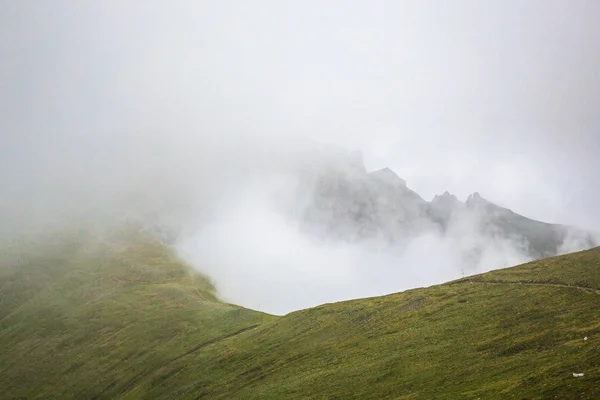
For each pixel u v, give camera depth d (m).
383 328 127.00
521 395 68.19
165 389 143.62
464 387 78.94
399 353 106.00
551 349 83.75
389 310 139.38
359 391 92.81
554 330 92.00
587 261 129.00
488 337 99.44
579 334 86.19
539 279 127.56
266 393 107.94
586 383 65.19
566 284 116.75
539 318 101.12
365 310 145.75
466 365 88.88
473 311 118.00
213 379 134.88
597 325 87.75
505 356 87.81
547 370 73.81
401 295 150.75
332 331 138.00
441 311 125.38
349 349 120.62
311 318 154.25
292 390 104.19
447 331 109.94
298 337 142.25
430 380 87.31
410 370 94.81
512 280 133.38
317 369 113.94
